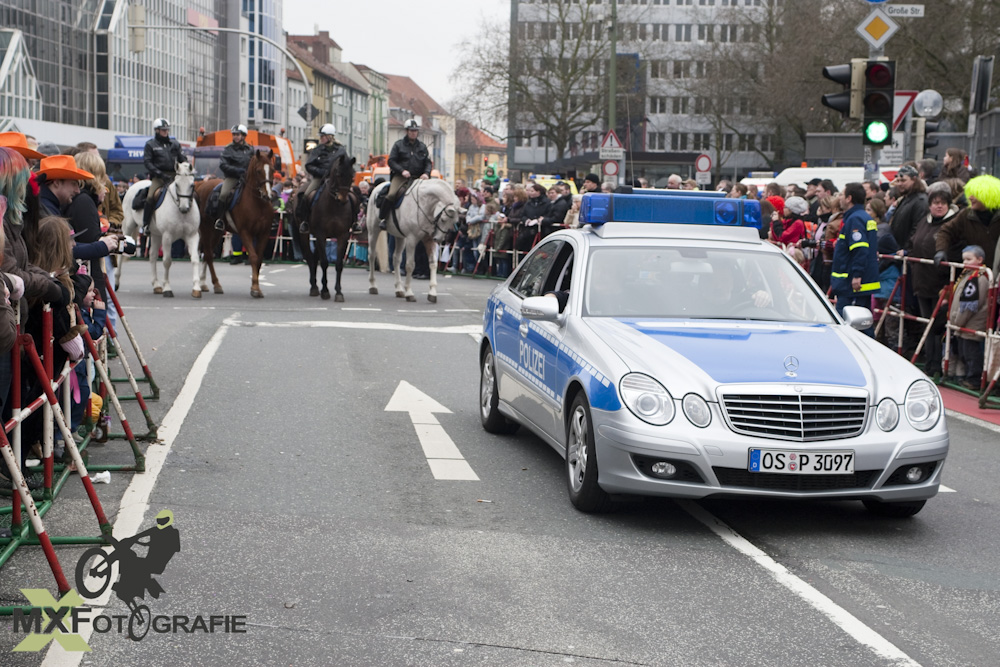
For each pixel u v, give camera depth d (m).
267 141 41.53
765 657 4.79
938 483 6.82
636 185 22.36
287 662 4.61
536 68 73.50
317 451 8.56
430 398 10.98
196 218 19.89
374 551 6.13
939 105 17.95
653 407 6.58
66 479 7.36
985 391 11.22
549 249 8.95
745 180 27.81
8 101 64.81
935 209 12.49
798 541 6.61
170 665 4.55
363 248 32.50
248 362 12.70
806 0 46.81
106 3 78.06
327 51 149.00
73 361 6.72
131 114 82.06
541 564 6.00
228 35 104.88
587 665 4.66
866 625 5.22
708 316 7.75
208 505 6.92
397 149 20.64
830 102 14.07
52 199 8.57
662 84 98.31
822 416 6.59
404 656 4.70
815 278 15.80
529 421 8.32
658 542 6.48
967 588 5.82
